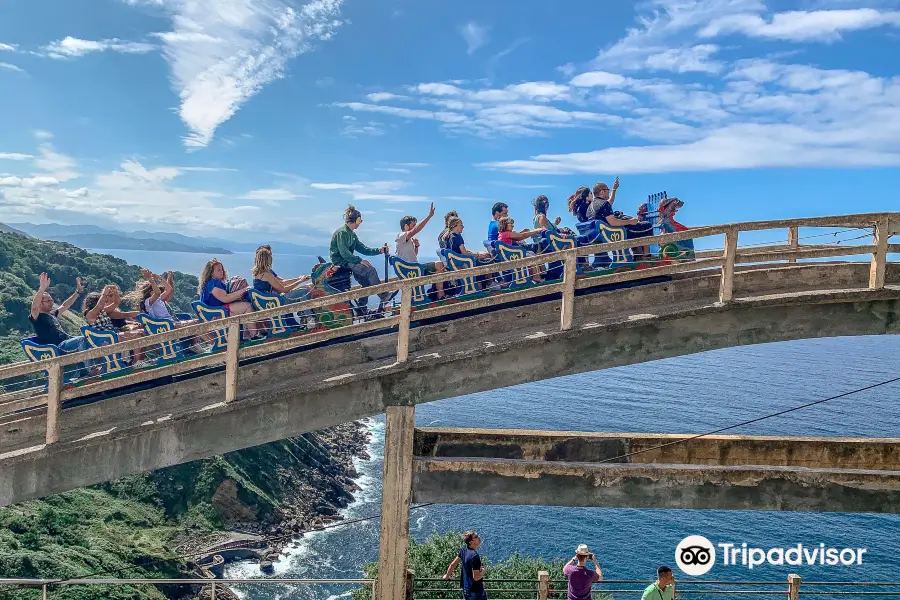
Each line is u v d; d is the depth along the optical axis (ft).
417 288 34.27
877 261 32.14
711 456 32.12
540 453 31.58
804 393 271.28
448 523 165.27
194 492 195.72
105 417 30.14
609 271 35.40
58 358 28.68
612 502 30.71
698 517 153.28
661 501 30.76
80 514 173.68
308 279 36.99
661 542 144.97
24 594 131.23
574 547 149.18
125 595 141.08
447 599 36.29
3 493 28.63
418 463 30.66
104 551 158.61
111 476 29.27
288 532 189.06
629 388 292.81
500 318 32.50
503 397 282.15
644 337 32.22
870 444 31.91
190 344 33.27
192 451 29.73
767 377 317.01
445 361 30.35
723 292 31.86
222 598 152.76
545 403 269.23
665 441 31.96
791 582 33.81
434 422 242.37
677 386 294.46
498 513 169.99
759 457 32.14
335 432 271.49
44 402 30.07
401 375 30.71
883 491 30.94
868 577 121.19
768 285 33.40
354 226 35.01
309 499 211.00
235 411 29.86
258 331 32.91
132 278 380.99
